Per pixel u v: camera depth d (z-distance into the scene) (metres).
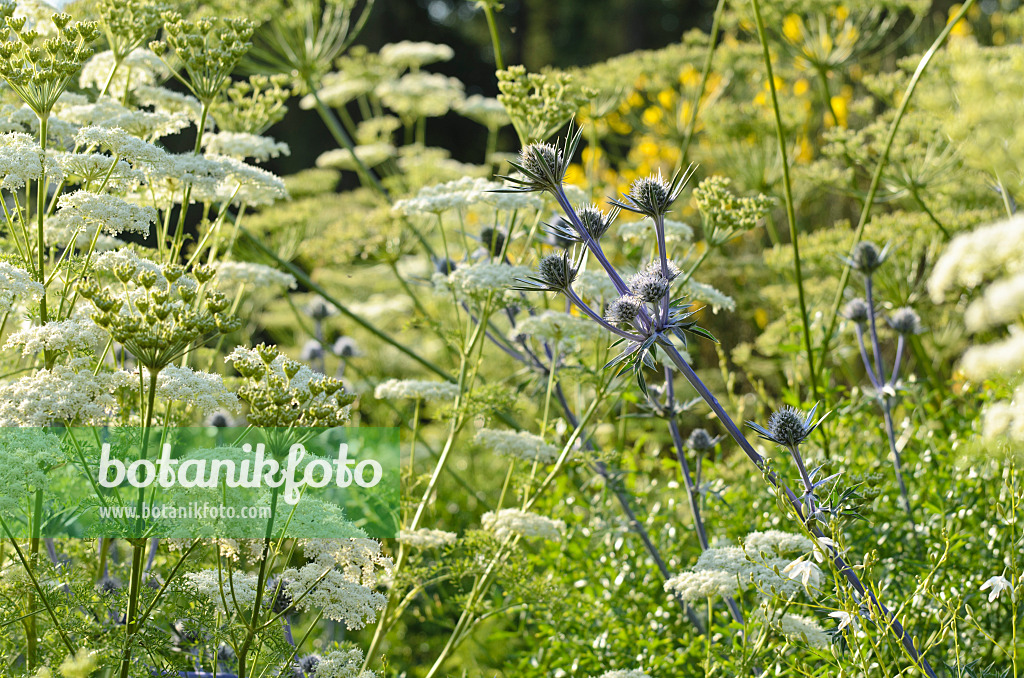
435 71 30.33
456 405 4.96
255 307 9.51
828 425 5.34
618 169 11.63
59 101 4.91
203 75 4.89
